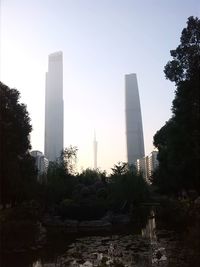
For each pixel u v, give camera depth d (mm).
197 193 53531
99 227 45156
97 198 54000
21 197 47438
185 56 38219
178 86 38938
